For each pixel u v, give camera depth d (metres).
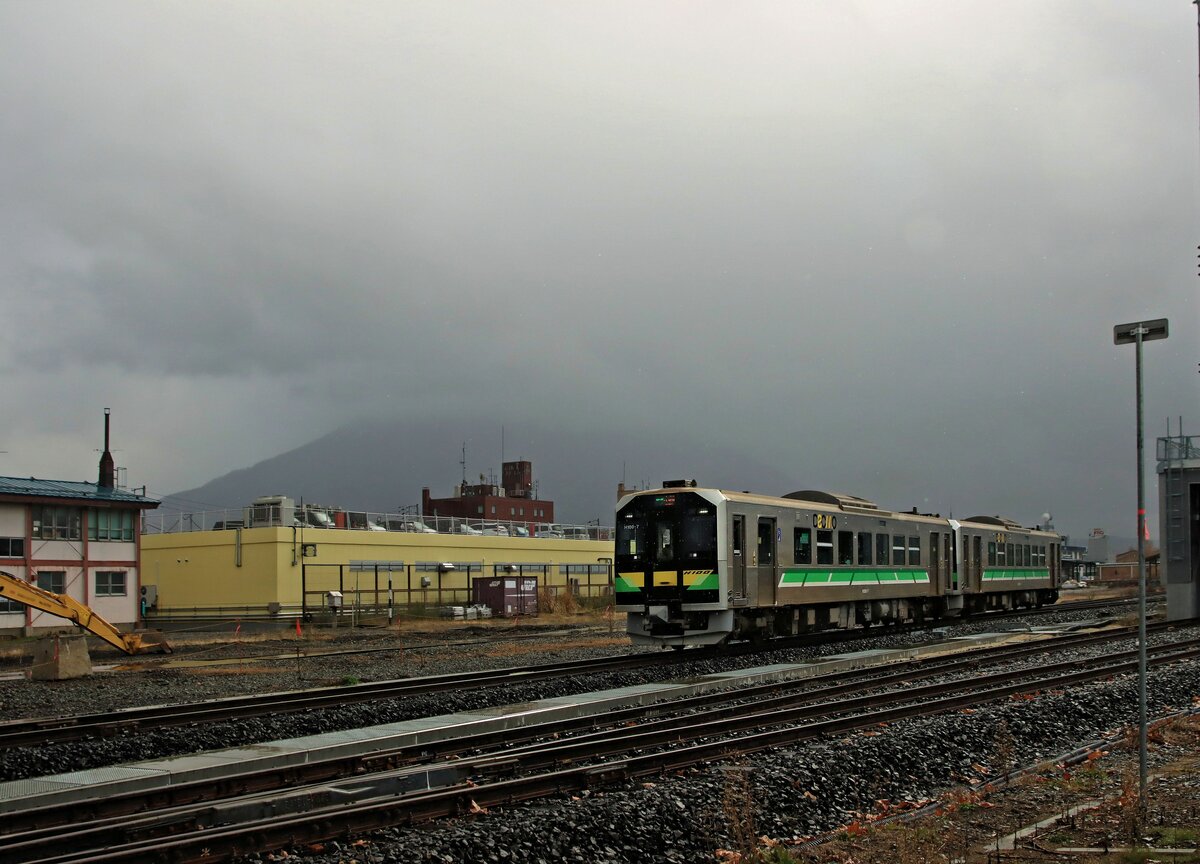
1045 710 15.60
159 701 19.94
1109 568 111.38
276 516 51.09
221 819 9.51
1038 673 20.88
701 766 11.83
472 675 20.75
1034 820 10.09
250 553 50.62
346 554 52.47
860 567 31.05
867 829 9.87
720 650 26.03
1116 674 20.64
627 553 25.94
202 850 8.21
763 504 26.52
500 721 15.20
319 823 8.83
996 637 31.16
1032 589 47.44
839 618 30.66
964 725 14.02
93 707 19.20
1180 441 39.88
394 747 13.66
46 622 41.34
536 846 8.78
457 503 99.31
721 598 24.70
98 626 29.56
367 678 22.89
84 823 9.26
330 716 16.09
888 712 15.08
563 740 13.23
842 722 14.14
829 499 30.45
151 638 31.88
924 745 12.92
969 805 10.63
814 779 11.12
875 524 32.19
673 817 9.62
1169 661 23.42
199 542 52.53
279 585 49.56
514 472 111.62
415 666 25.38
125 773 11.68
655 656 24.73
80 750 13.57
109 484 46.44
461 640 35.34
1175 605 39.44
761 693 18.27
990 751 13.36
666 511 25.55
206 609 51.91
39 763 13.02
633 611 25.80
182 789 10.54
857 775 11.56
